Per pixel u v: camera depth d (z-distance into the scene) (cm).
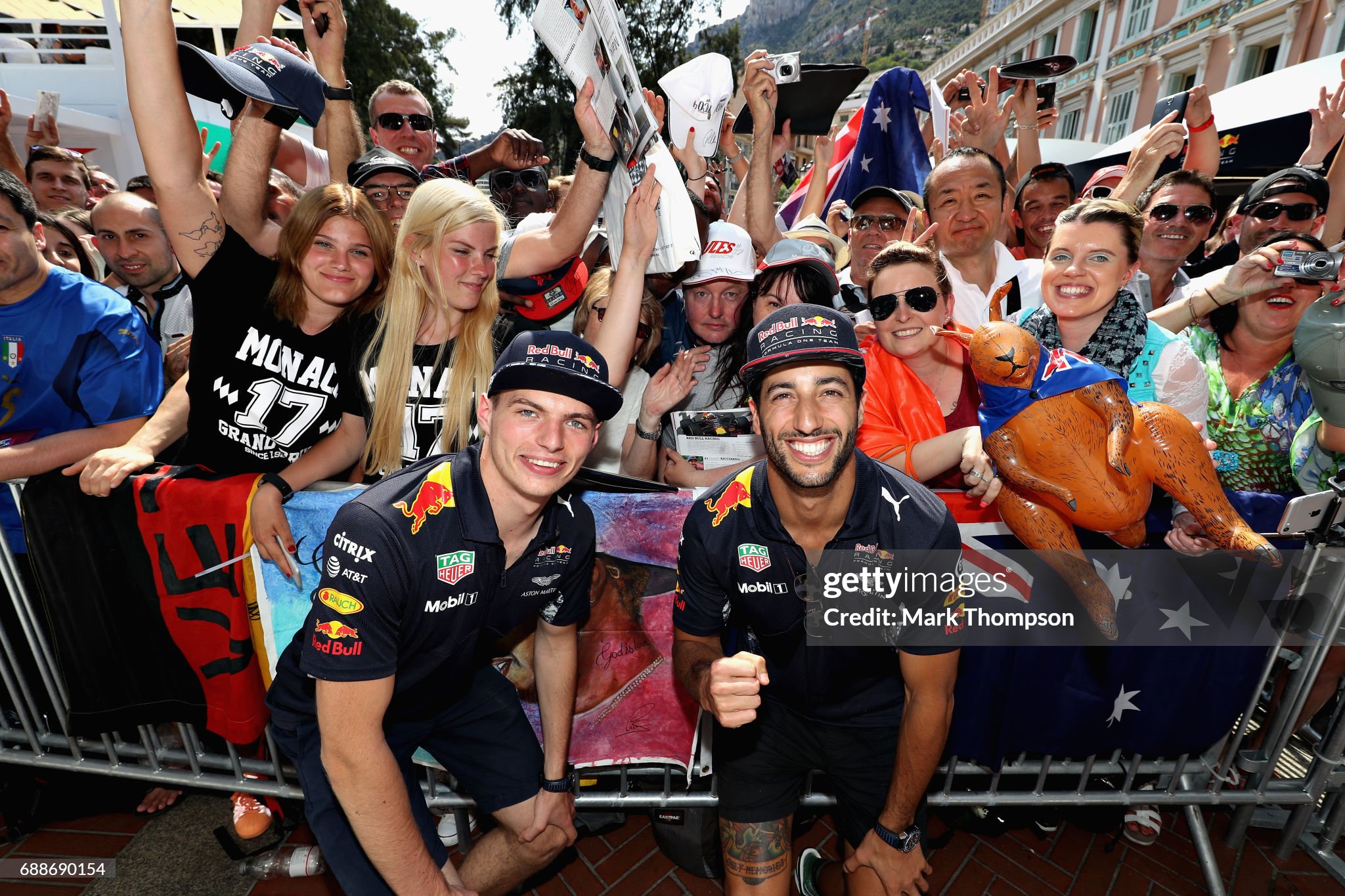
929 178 275
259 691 215
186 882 230
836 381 150
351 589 144
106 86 878
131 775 235
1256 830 250
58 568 205
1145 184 290
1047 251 214
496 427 150
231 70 182
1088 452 164
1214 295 212
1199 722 211
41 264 210
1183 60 1547
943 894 227
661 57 2214
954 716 217
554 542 170
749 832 196
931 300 207
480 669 204
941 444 203
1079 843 246
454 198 196
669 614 210
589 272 306
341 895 225
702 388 278
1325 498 189
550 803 197
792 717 196
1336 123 364
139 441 204
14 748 244
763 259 327
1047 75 403
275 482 194
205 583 204
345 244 190
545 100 2291
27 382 214
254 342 201
